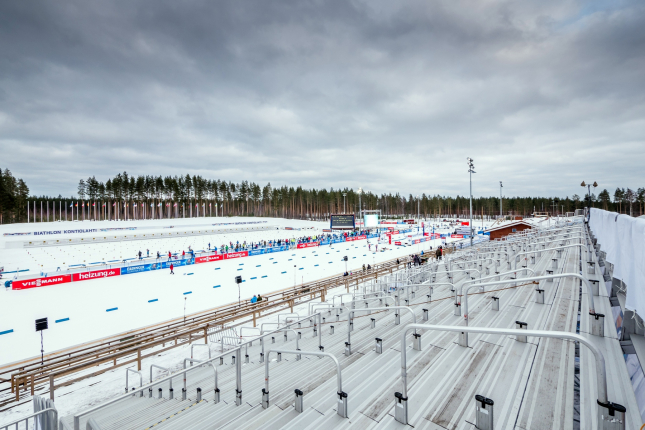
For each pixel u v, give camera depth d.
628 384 3.30
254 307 17.17
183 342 13.94
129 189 109.31
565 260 10.95
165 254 45.00
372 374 4.64
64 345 15.09
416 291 12.62
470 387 3.78
